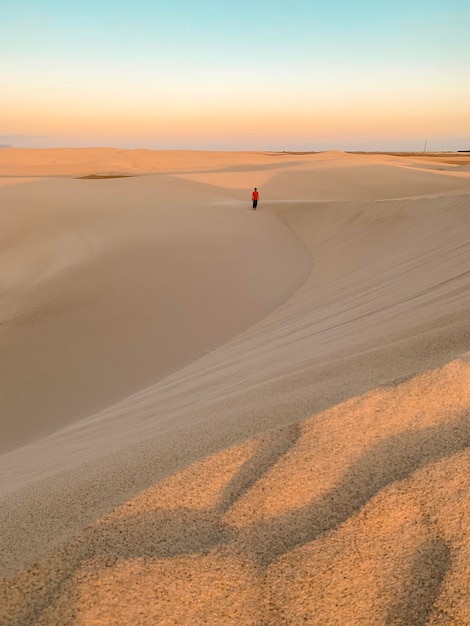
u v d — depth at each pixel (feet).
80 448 8.79
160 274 37.70
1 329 30.40
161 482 4.61
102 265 40.81
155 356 24.85
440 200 38.22
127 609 3.28
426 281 16.90
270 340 17.17
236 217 59.93
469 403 5.22
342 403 5.50
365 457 4.63
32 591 3.49
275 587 3.41
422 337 7.63
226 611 3.27
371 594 3.33
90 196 73.20
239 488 4.43
